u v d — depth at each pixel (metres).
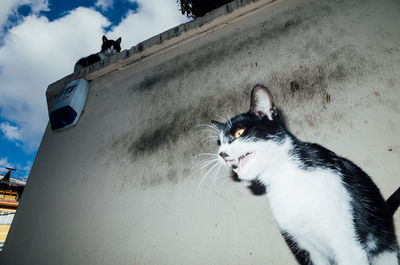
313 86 0.31
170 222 0.32
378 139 0.25
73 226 0.41
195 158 0.35
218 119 0.36
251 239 0.27
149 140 0.41
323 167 0.26
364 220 0.22
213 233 0.29
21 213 0.49
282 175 0.27
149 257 0.32
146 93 0.47
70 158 0.50
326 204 0.24
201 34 0.46
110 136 0.47
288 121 0.30
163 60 0.49
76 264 0.37
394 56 0.28
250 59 0.38
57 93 0.61
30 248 0.43
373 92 0.27
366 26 0.31
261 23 0.40
